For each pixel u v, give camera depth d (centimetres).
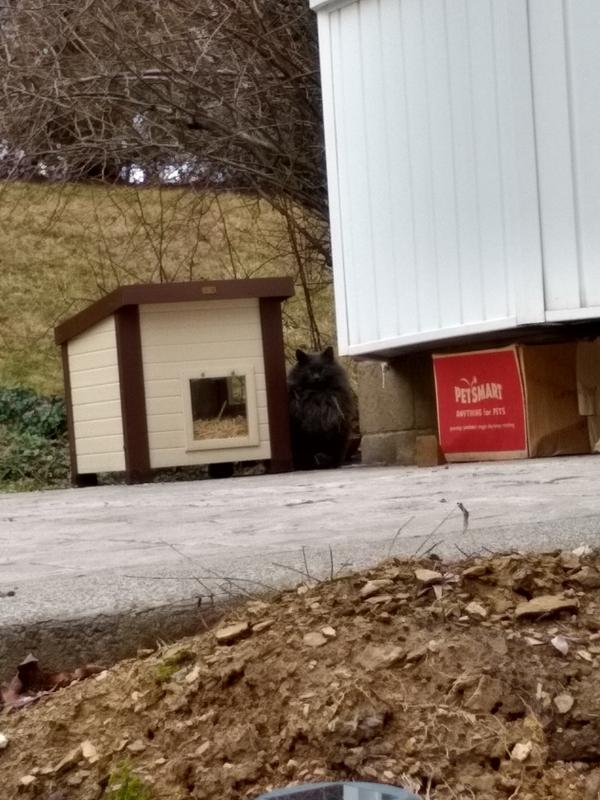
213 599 101
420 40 271
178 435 309
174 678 81
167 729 76
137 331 307
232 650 82
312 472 302
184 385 309
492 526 130
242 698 76
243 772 69
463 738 69
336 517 162
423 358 301
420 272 277
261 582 104
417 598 87
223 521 171
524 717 71
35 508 228
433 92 270
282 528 154
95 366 321
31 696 91
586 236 248
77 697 84
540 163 252
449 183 268
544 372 261
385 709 71
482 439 271
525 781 67
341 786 60
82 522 188
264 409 314
